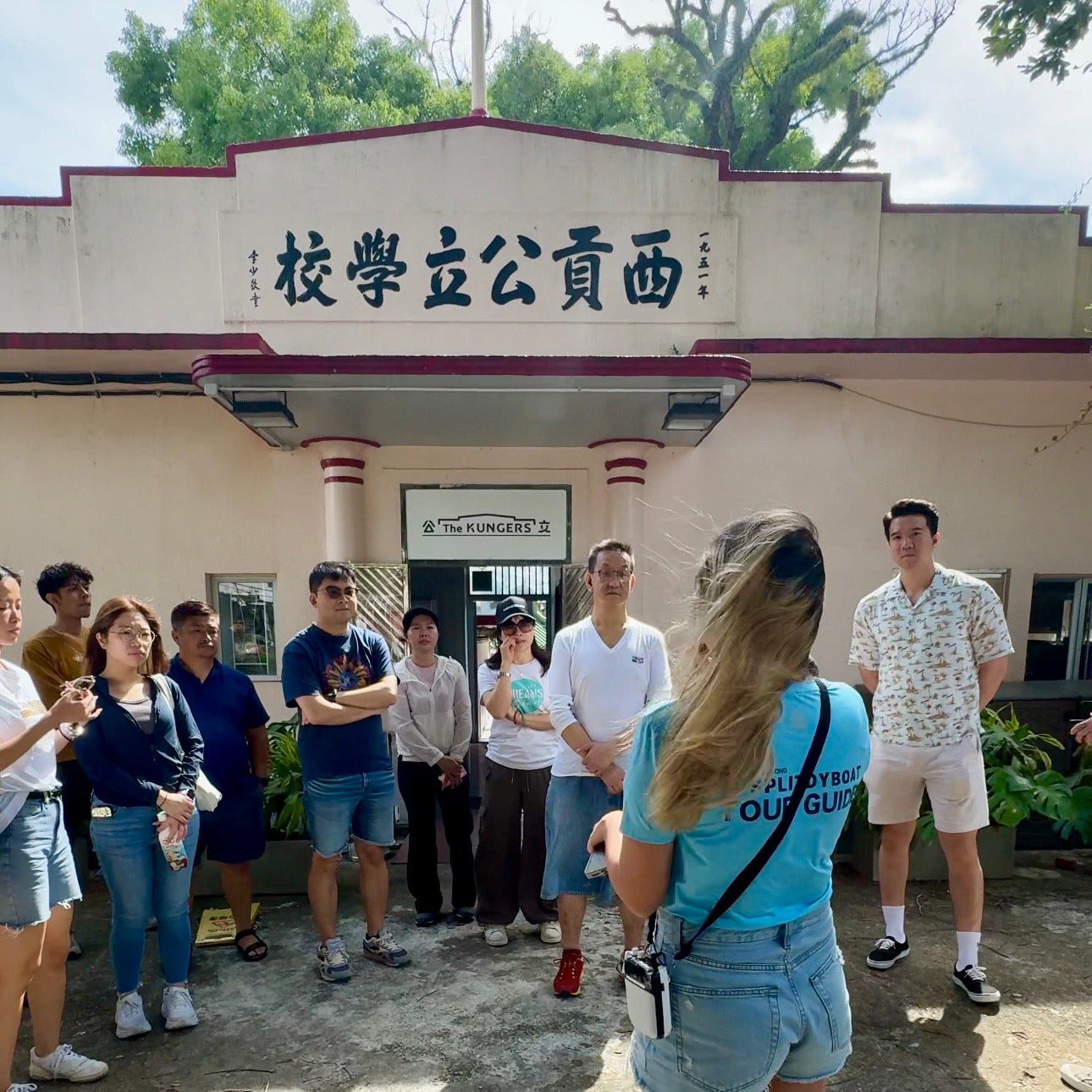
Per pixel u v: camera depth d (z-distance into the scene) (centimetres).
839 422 535
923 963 321
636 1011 138
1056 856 439
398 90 1541
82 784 364
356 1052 269
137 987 283
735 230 523
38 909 233
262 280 518
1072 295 536
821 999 137
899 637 306
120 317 517
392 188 517
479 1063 262
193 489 514
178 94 1431
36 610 509
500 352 523
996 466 542
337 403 416
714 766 124
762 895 134
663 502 528
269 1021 288
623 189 521
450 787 362
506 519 528
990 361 484
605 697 290
